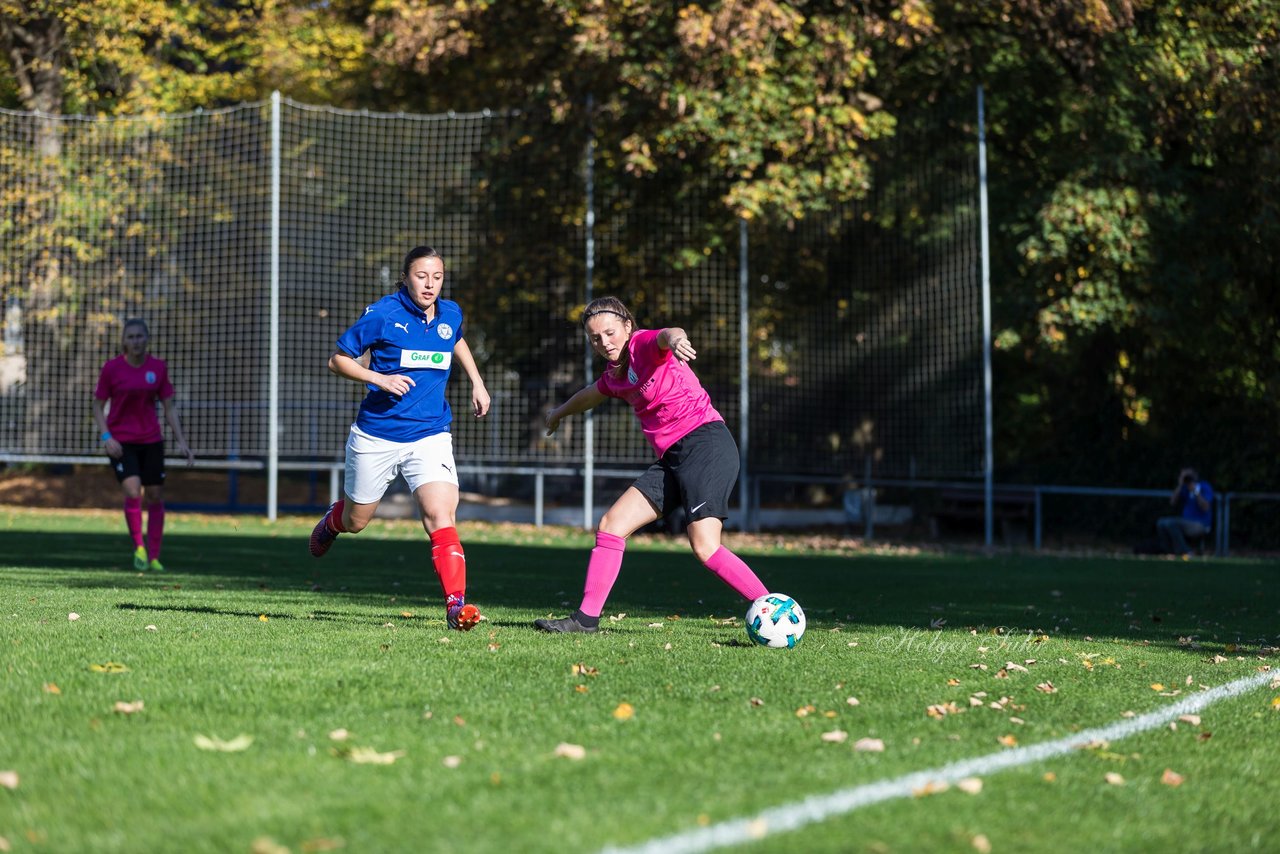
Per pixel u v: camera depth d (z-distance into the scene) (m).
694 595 35.16
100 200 76.88
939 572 47.84
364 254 76.81
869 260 71.50
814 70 65.62
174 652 19.80
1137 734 15.63
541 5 70.00
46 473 96.19
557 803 11.40
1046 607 34.03
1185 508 65.94
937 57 71.62
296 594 31.78
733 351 72.56
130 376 39.38
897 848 10.41
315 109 72.50
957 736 14.88
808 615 29.75
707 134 66.19
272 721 14.70
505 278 75.12
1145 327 70.00
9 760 12.85
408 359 23.31
